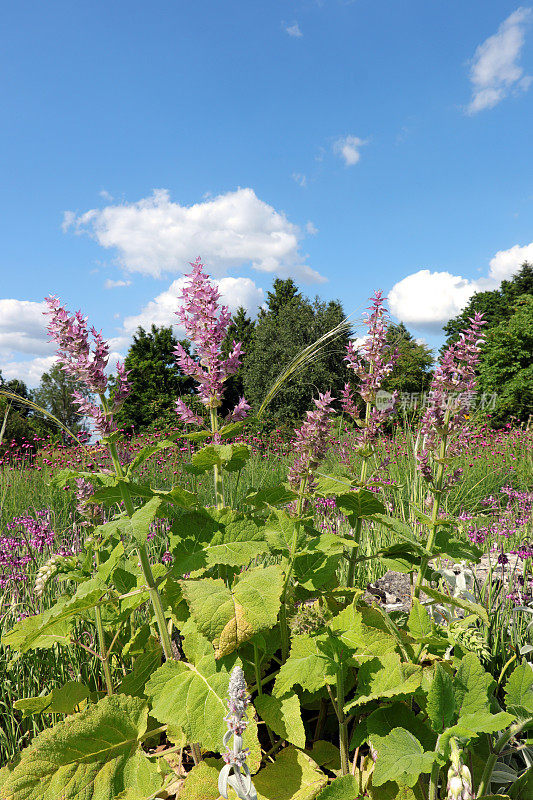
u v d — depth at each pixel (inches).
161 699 70.4
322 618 75.3
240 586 73.6
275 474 350.6
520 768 78.0
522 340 1059.3
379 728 66.5
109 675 94.6
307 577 84.4
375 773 54.7
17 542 163.9
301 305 1135.0
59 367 79.4
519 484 360.8
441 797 65.0
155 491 79.3
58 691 90.2
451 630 90.7
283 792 65.1
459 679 62.7
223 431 85.9
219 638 68.1
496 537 192.1
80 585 83.0
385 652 70.7
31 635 72.0
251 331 1557.6
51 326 76.6
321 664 70.6
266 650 82.0
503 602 123.7
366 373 98.0
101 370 77.7
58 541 174.1
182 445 410.3
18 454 463.2
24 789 65.7
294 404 692.7
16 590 133.7
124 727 73.8
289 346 1047.6
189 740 65.7
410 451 300.4
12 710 100.1
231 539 81.3
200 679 71.9
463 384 90.0
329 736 84.4
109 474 82.3
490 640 106.0
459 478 95.7
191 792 64.5
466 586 124.8
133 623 112.3
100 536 99.5
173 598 87.5
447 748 55.7
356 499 92.7
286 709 71.1
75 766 68.8
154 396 1113.4
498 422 951.0
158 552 161.6
